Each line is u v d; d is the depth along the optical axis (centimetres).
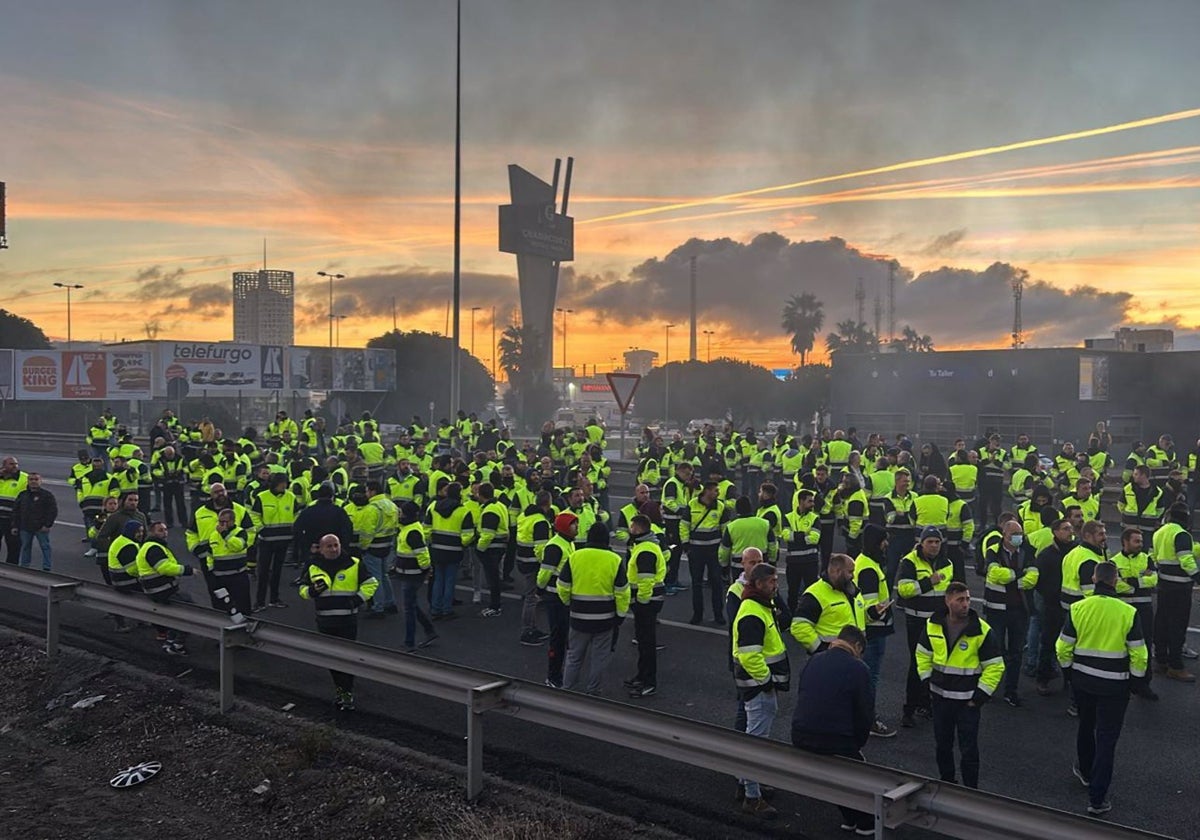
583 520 1157
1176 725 884
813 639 723
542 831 650
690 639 1188
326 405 5281
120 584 1030
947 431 4103
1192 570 1006
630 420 8044
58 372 4622
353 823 694
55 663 1048
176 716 899
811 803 704
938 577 880
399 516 1335
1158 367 4059
